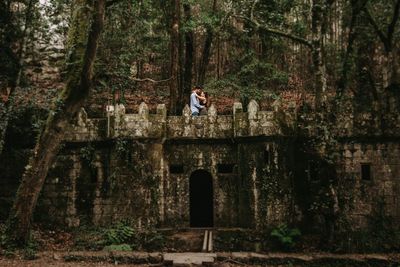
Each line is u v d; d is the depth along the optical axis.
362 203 21.02
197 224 25.77
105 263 17.16
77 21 18.19
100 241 19.48
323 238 19.50
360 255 18.45
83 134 21.67
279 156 20.45
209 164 21.56
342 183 21.09
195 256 17.20
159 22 26.95
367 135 21.22
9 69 23.22
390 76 23.91
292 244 19.41
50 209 21.56
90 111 25.30
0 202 21.44
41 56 27.11
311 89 30.44
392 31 22.62
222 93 29.08
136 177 20.73
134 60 27.38
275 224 20.03
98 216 21.25
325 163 19.27
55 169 21.78
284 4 24.98
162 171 21.22
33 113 22.03
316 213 20.80
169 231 20.25
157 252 19.06
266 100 27.17
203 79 26.77
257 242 19.84
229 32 28.78
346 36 28.48
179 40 24.98
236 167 21.45
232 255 17.98
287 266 17.48
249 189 20.59
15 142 22.08
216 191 21.44
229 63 31.31
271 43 27.97
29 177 17.64
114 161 21.06
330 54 27.08
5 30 23.12
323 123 19.42
